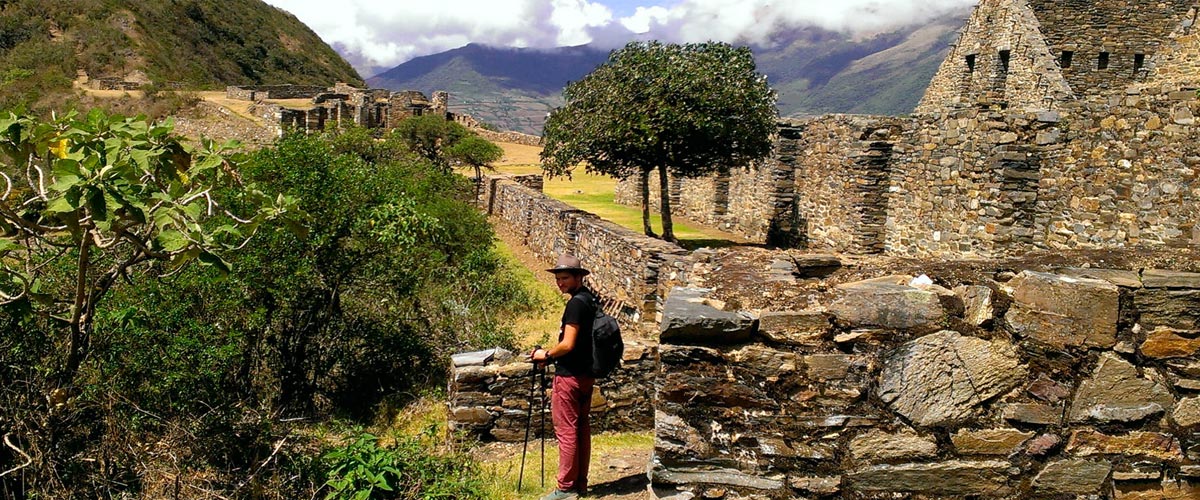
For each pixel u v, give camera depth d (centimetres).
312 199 946
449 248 1355
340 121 2912
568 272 512
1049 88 1623
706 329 381
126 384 708
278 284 909
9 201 619
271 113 3369
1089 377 376
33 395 602
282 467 636
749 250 502
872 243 1321
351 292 1066
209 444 647
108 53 6359
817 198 1535
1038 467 377
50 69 5866
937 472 376
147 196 549
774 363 382
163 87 5056
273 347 989
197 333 804
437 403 915
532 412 736
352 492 576
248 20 8894
